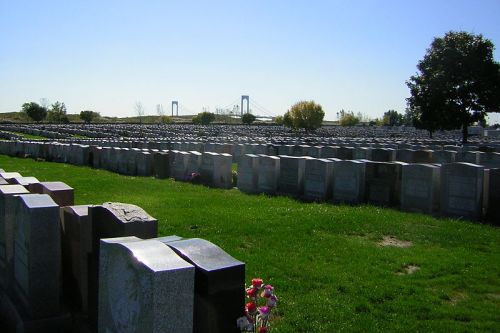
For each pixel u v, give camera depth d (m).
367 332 5.77
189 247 4.58
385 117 129.38
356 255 8.91
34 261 6.03
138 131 56.16
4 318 6.65
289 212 12.73
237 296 4.29
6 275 7.16
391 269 8.19
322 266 8.25
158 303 3.76
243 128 77.44
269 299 4.69
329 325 5.96
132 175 22.52
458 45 39.75
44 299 6.11
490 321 6.14
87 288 6.13
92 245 6.00
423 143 33.75
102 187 17.91
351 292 7.06
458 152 20.53
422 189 13.24
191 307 3.93
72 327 6.16
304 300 6.72
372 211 13.09
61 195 7.92
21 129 61.59
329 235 10.41
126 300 4.17
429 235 10.55
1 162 27.70
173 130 60.75
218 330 4.18
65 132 57.56
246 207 13.58
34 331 5.95
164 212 12.70
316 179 15.70
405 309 6.46
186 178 20.08
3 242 7.24
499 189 11.91
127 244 4.30
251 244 9.66
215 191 17.22
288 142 32.16
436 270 8.12
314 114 71.75
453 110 40.12
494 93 39.41
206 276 4.11
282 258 8.66
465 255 9.05
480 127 94.69
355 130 85.25
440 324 5.99
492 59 39.47
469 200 12.36
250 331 4.56
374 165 14.57
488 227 11.39
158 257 4.03
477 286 7.43
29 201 6.30
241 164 17.81
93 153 26.44
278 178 16.86
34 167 25.25
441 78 39.81
